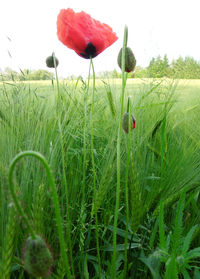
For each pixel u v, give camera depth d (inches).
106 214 8.9
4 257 5.1
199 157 10.8
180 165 9.8
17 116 10.1
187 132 13.3
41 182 6.9
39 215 5.9
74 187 9.4
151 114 13.0
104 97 13.9
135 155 10.0
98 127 12.6
